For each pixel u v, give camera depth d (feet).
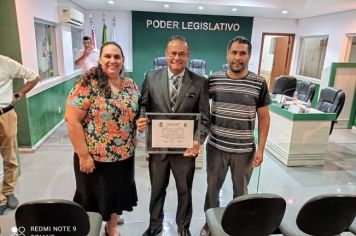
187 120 5.50
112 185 5.62
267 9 21.12
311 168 11.59
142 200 8.41
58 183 9.32
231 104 5.92
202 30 25.86
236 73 5.86
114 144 5.34
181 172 5.95
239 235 4.53
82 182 5.56
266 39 33.04
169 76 5.43
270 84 30.89
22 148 11.96
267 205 4.30
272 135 12.90
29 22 12.54
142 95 5.64
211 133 6.32
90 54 14.92
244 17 25.91
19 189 8.86
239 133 6.02
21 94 8.75
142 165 8.48
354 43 20.01
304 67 25.89
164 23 25.31
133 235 7.04
